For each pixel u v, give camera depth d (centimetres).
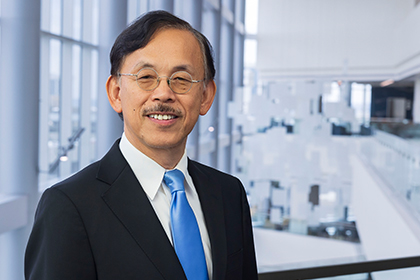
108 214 81
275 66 1017
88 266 77
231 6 1052
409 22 1034
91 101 558
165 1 657
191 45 89
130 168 89
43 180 484
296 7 1005
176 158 94
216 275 90
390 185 679
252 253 111
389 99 1305
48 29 484
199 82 91
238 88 718
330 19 1019
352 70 1054
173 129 87
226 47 1058
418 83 1316
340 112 676
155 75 85
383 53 1055
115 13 485
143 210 85
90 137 560
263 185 713
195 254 87
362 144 874
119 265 78
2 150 371
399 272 175
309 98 683
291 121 696
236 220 106
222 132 1081
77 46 531
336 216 862
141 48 86
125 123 92
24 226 369
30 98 369
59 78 507
